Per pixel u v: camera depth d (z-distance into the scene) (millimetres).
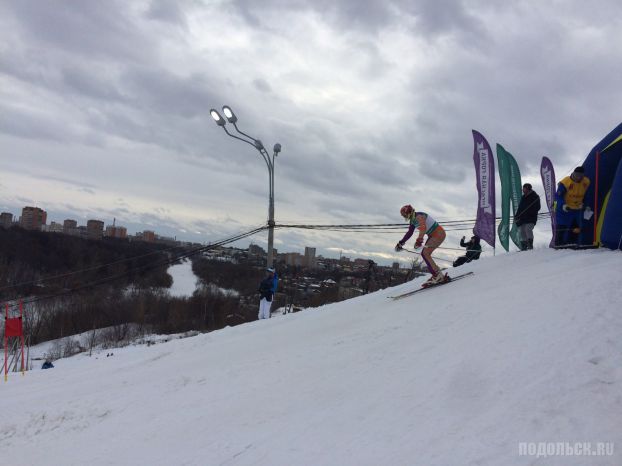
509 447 3480
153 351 12242
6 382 11820
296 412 5078
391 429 4164
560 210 10602
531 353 4863
